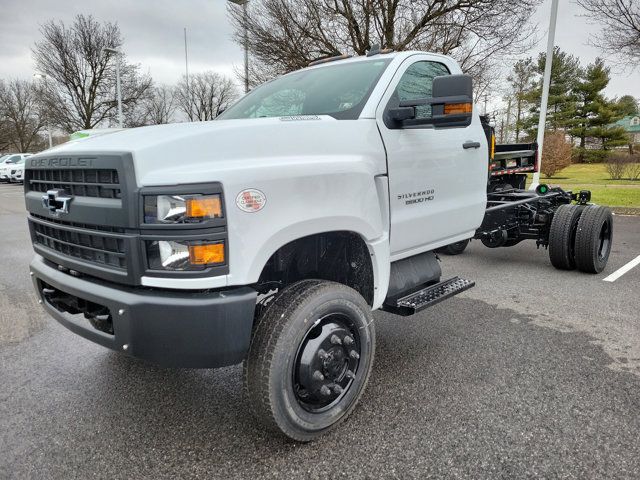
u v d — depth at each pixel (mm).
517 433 2592
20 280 6023
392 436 2596
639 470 2285
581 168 36625
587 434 2570
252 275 2215
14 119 55844
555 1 12367
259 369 2344
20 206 15461
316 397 2529
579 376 3234
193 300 2121
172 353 2172
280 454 2473
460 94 2719
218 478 2305
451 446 2496
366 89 3158
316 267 2996
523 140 43938
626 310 4562
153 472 2355
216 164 2227
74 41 34812
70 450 2533
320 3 13406
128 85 36750
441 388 3100
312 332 2539
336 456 2445
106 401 3029
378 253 2926
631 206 12766
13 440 2625
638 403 2879
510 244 6547
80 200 2342
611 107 43844
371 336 2795
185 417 2838
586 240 5664
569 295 5062
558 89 42938
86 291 2355
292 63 14039
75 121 36125
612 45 12266
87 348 3859
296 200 2389
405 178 3172
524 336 3955
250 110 3611
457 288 3566
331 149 2695
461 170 3756
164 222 2080
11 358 3684
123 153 2107
